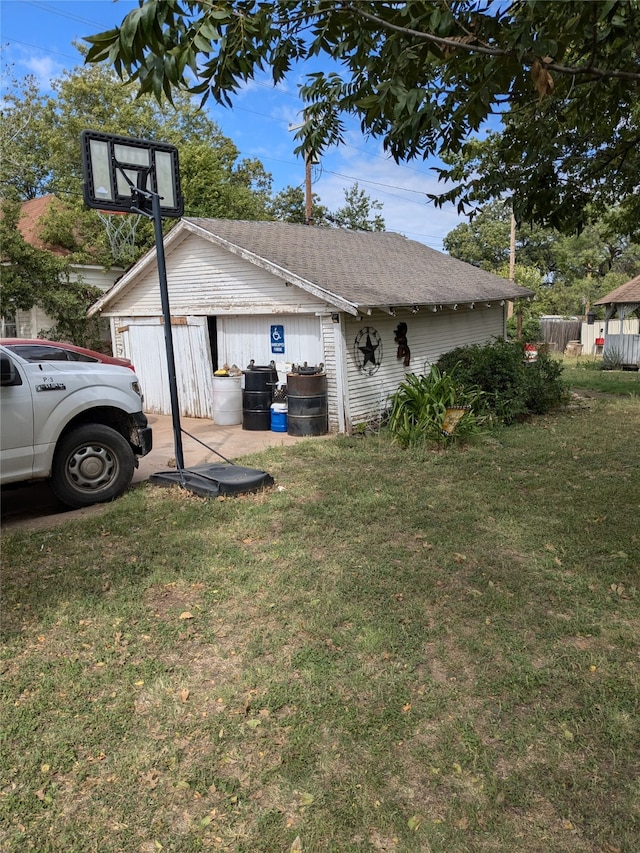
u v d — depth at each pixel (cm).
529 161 443
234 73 267
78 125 1856
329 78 366
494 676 320
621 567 448
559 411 1168
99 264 1731
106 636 367
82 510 618
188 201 2058
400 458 800
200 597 415
